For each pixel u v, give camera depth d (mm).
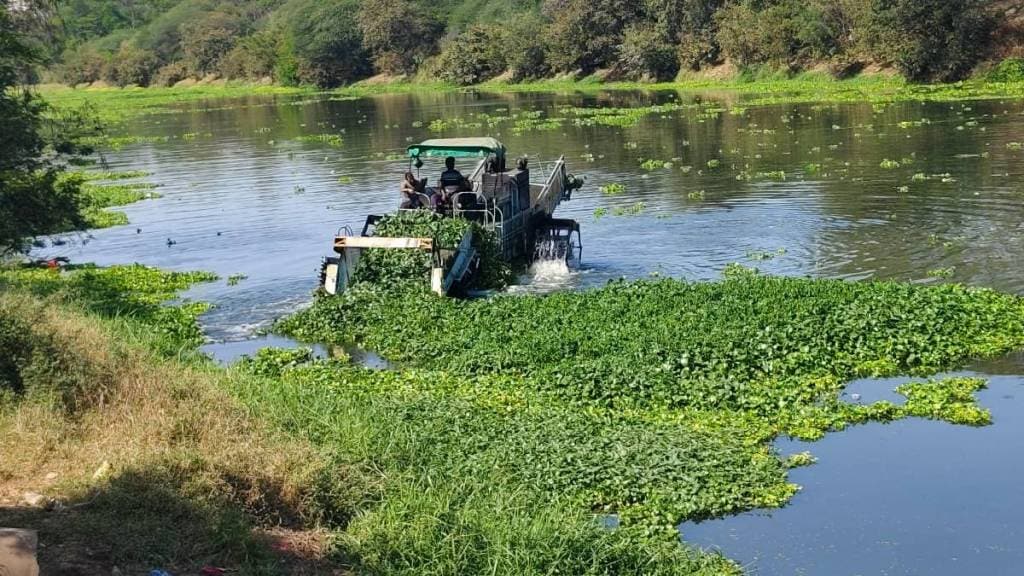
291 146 53219
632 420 13320
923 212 26219
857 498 11344
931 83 63719
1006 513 10914
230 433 11117
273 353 17406
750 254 23156
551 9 96250
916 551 10242
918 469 12008
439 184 23266
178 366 14117
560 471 11516
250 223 31203
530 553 9297
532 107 68938
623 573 9414
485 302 19203
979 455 12305
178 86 149125
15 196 20547
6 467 10070
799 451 12609
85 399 11922
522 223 23719
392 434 12086
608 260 23734
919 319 16594
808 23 72875
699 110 58312
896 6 63750
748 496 11305
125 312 20453
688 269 22391
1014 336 16188
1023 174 30375
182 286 23344
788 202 28844
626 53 87125
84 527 8633
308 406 13055
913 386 14367
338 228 29625
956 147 36750
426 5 121312
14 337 12523
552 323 17438
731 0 83812
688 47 84188
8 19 20797
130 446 10344
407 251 20406
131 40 165250
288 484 9953
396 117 68375
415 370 16016
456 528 9562
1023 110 46625
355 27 121438
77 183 21672
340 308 19422
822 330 16156
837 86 68188
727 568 9844
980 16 62312
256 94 117250
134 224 32219
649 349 15477
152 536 8617
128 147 58625
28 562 7363
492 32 103812
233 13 157625
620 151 42094
